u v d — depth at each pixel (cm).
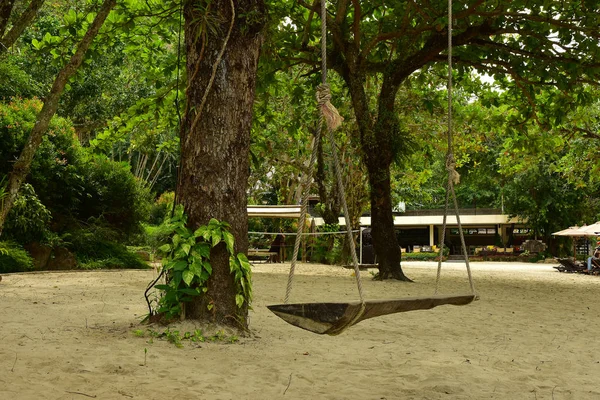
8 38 1360
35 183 1981
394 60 1886
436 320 1014
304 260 3164
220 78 793
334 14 1972
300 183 3438
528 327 975
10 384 491
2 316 848
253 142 2044
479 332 904
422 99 2189
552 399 533
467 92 2183
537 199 4809
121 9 1608
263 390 525
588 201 4816
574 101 1977
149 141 2367
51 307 965
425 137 2594
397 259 1862
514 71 1800
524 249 4894
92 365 577
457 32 1834
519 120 2158
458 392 542
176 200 802
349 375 593
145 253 2498
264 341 750
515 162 3128
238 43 802
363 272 2283
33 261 1831
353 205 2934
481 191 5612
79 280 1503
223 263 773
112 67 2891
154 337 725
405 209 5653
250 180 3547
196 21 785
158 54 1880
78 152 2244
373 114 1922
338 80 2553
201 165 788
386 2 1781
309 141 2861
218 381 547
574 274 2858
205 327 748
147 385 518
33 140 1170
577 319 1099
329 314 397
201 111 791
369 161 1878
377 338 822
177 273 746
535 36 1686
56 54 1611
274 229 3431
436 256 4981
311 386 546
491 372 632
